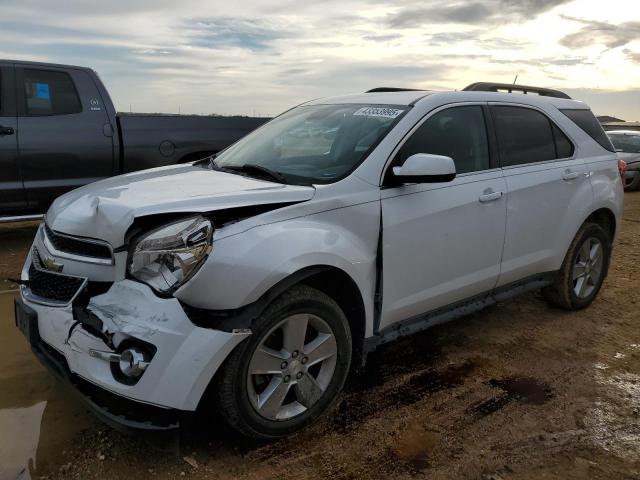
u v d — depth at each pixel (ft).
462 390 11.76
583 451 9.82
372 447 9.68
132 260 8.52
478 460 9.45
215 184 10.35
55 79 21.38
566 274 15.74
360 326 10.55
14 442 9.42
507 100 14.01
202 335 8.19
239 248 8.53
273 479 8.77
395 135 11.24
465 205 12.00
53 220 9.94
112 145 22.25
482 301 13.41
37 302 9.58
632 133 52.08
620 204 16.79
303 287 9.39
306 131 12.63
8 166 20.47
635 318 16.33
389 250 10.66
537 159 14.28
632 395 11.85
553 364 13.17
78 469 8.82
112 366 8.39
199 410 9.19
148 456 9.18
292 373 9.46
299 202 9.59
